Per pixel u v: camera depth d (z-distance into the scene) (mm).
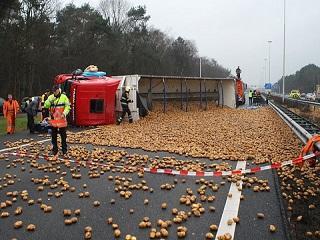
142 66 77312
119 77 22422
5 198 7637
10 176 9195
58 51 57875
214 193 7691
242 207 6828
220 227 5941
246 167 10078
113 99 20031
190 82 30109
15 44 47531
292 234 5555
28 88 53219
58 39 56969
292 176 8852
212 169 9828
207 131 17797
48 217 6551
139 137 15500
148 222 6117
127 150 12773
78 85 19281
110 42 66312
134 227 6035
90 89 19438
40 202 7332
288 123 18500
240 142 14188
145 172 9469
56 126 11562
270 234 5656
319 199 7477
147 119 22609
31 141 15016
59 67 56062
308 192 7719
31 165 10344
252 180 8344
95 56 61250
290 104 42750
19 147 13469
